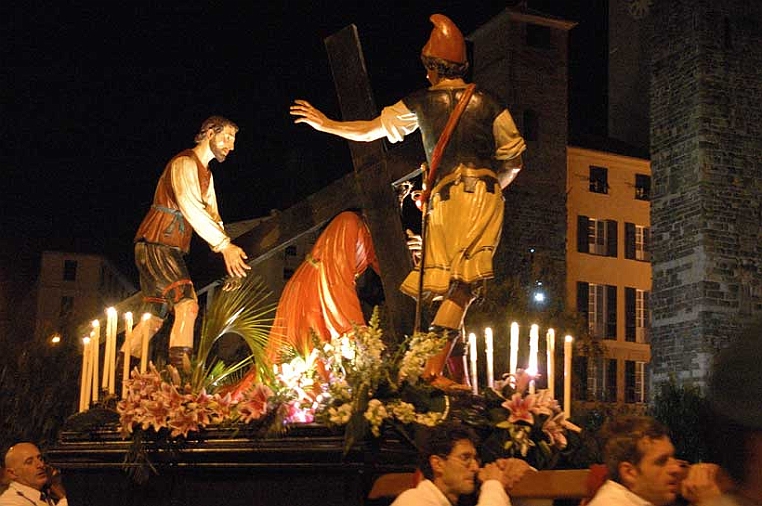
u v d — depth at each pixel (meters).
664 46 36.72
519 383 6.22
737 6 35.84
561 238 41.19
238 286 7.85
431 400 5.83
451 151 6.67
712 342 34.00
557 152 41.81
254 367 7.86
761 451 2.02
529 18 41.84
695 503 4.53
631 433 4.48
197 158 7.98
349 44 7.67
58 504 8.60
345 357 6.12
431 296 6.58
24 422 21.06
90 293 49.53
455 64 6.94
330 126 7.07
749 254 34.97
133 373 6.92
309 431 5.98
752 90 35.69
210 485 6.61
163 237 7.84
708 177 34.81
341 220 7.68
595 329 43.12
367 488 5.68
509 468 5.02
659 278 36.16
